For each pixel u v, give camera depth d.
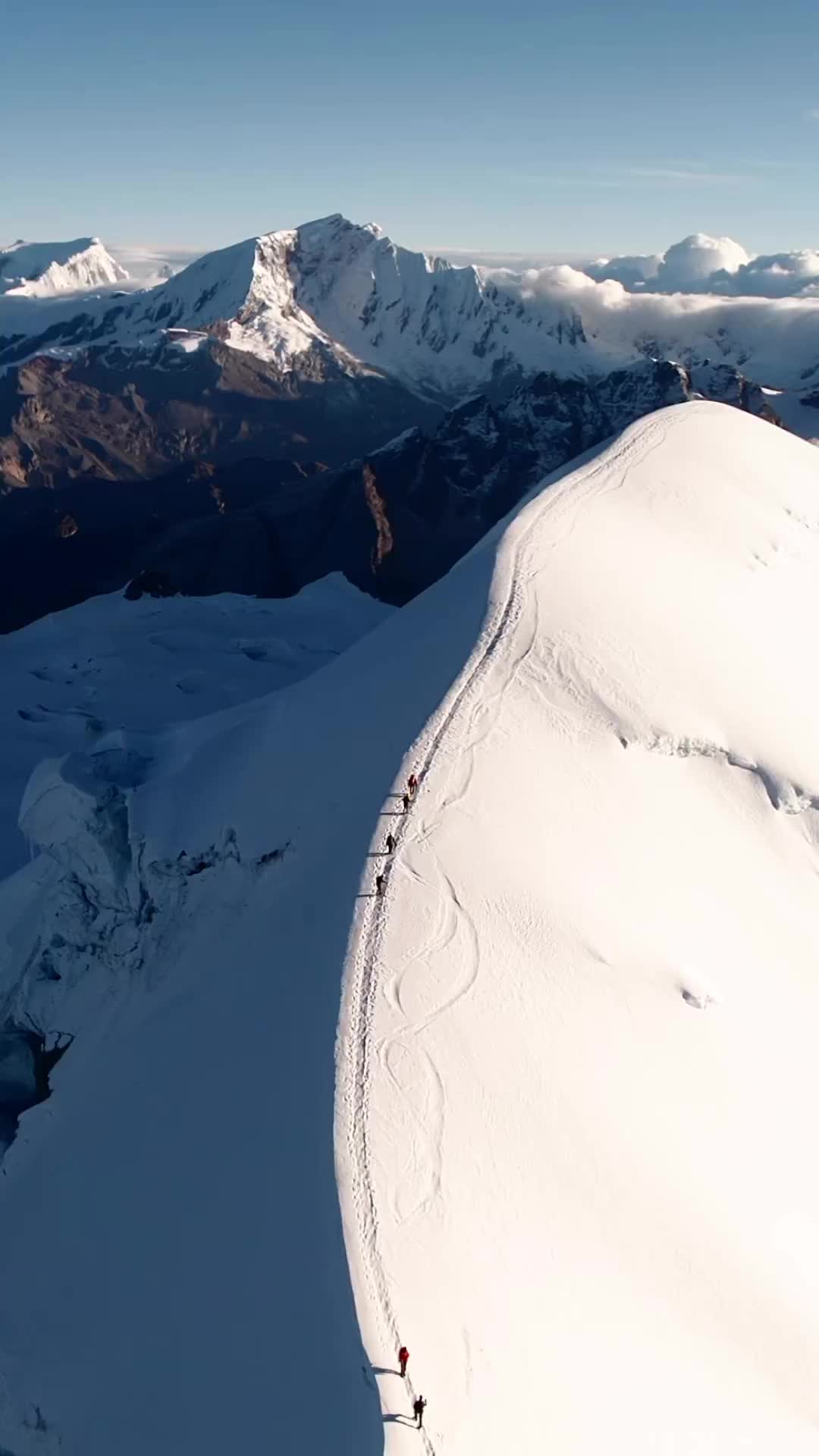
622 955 47.72
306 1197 36.88
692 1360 35.19
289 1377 33.12
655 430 97.69
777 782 61.41
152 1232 41.94
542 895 48.66
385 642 71.81
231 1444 33.31
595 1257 36.50
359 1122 38.22
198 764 67.19
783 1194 42.53
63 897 63.78
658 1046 45.06
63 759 68.19
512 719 58.62
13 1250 47.91
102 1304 41.56
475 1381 31.69
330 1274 34.19
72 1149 50.38
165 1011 53.94
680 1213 39.09
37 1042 61.81
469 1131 38.66
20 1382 42.47
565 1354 33.31
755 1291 38.06
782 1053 48.50
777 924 55.41
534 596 68.19
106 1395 38.69
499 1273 34.75
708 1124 43.28
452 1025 42.28
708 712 63.03
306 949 47.56
